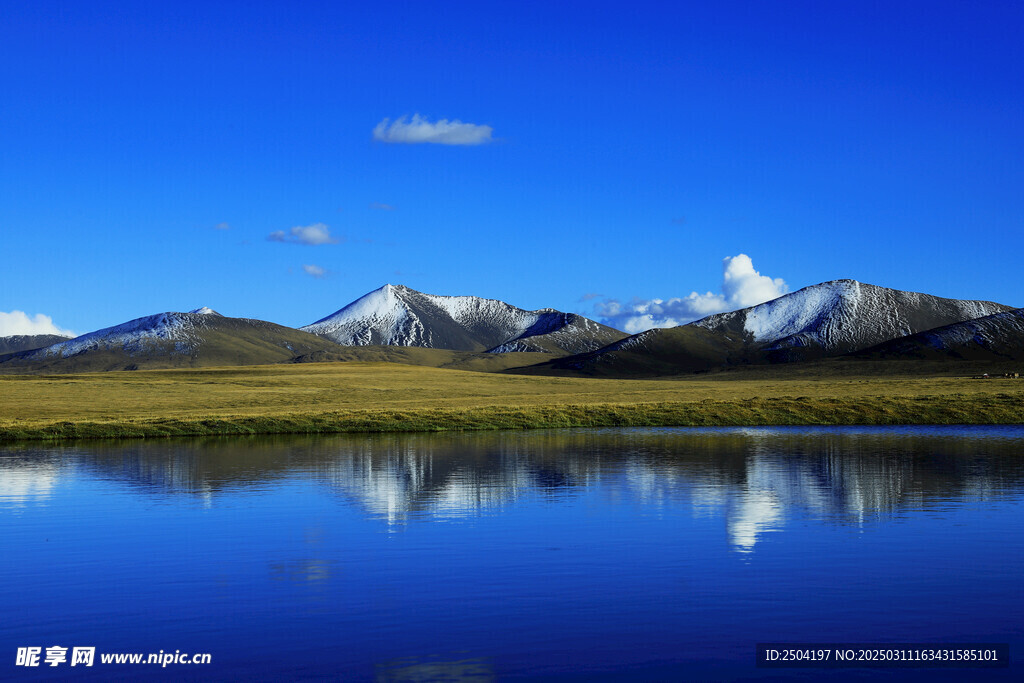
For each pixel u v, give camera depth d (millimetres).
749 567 19156
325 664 13648
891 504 27422
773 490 30688
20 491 32156
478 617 15836
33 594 17734
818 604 16344
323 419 67750
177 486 33219
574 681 12812
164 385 115375
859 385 118938
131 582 18609
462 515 26125
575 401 91062
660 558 20094
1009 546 21094
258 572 19281
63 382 117375
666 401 85812
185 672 13445
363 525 24672
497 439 56000
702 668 13242
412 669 13375
